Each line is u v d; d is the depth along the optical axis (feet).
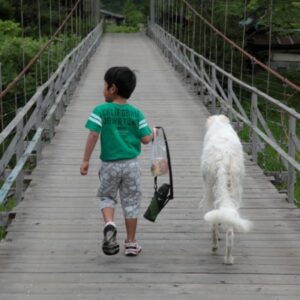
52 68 57.62
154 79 57.36
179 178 25.43
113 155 17.79
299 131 44.24
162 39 90.38
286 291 16.89
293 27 72.79
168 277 17.48
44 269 17.81
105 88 17.92
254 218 21.36
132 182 17.94
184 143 31.17
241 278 17.48
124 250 18.86
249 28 78.64
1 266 17.97
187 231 20.29
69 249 18.98
